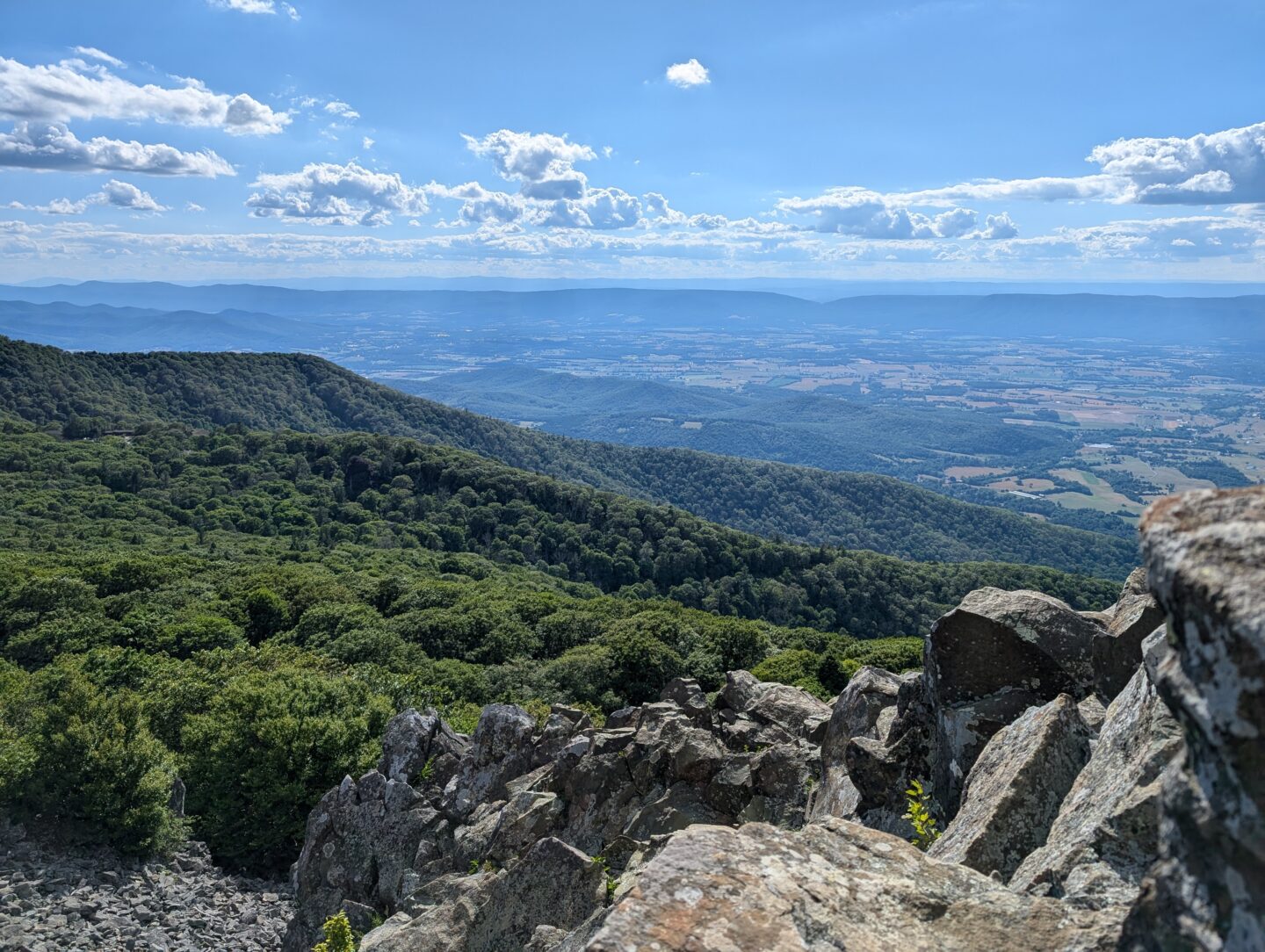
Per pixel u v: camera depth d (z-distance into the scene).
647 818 13.34
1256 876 2.54
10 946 15.90
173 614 56.78
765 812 12.96
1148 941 3.02
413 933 11.82
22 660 50.28
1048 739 6.79
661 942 3.90
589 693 43.00
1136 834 4.95
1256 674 2.49
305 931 16.81
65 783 20.66
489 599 68.56
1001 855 6.20
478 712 35.12
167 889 20.11
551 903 11.20
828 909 4.34
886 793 9.61
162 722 32.16
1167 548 3.07
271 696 25.75
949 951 4.17
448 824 16.94
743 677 18.44
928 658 9.45
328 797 18.52
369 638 51.06
